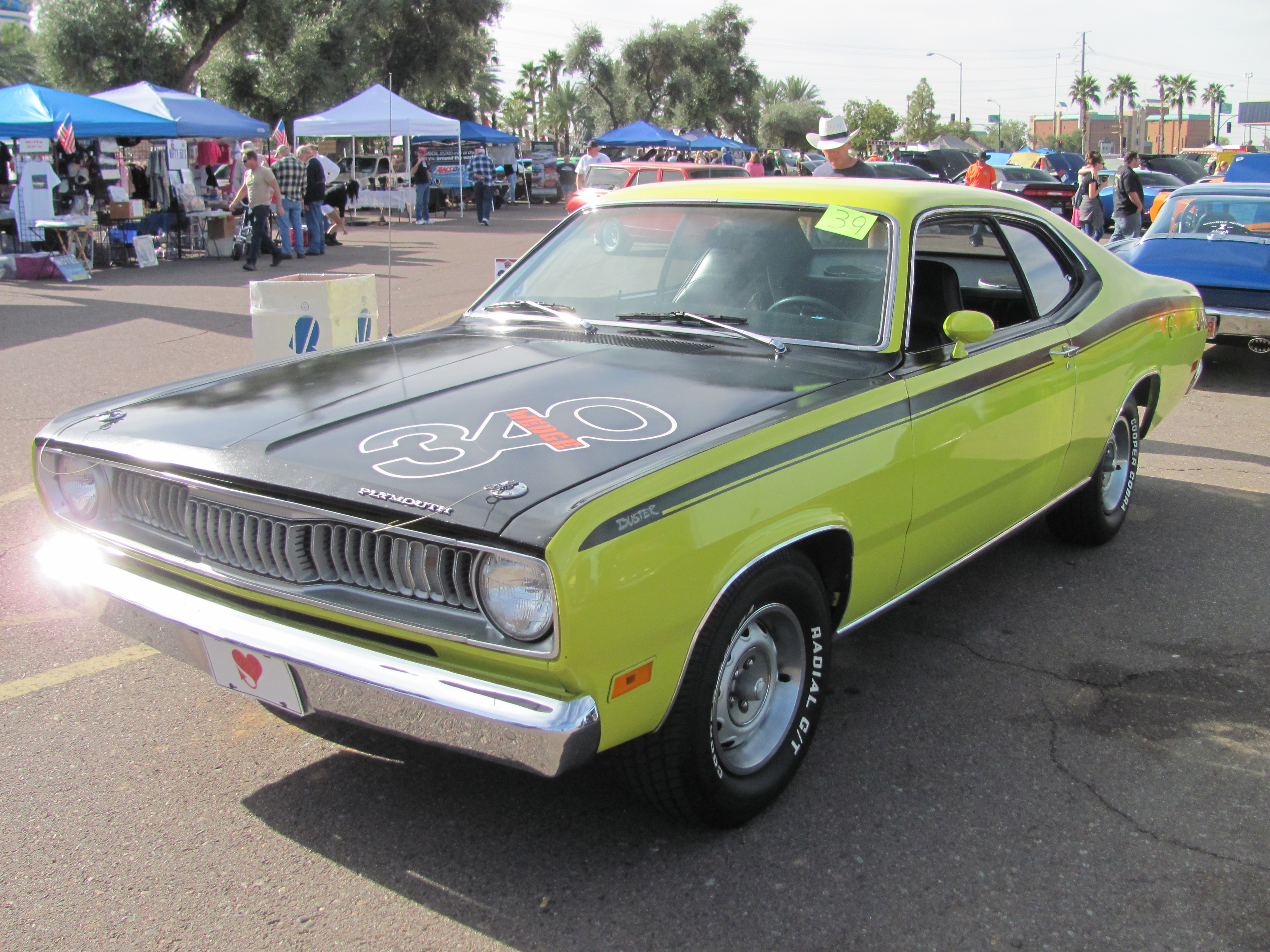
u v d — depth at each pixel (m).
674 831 2.81
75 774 3.00
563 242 4.07
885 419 3.01
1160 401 5.04
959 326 3.29
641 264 3.75
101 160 16.03
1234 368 9.51
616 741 2.35
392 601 2.36
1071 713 3.48
